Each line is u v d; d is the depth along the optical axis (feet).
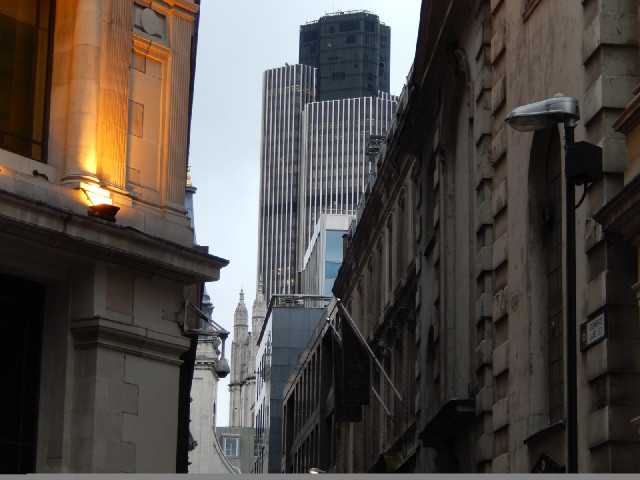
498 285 96.68
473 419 102.37
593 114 74.54
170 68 100.58
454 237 122.01
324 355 266.36
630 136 68.95
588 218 74.13
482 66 104.47
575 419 63.05
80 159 92.12
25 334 91.56
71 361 90.68
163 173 98.63
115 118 94.99
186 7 102.37
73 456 89.04
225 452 578.66
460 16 112.78
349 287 238.07
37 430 90.33
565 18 82.02
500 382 94.84
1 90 91.04
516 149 92.89
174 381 95.25
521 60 92.79
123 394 91.25
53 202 88.99
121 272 92.48
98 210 89.61
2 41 91.81
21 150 91.40
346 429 232.94
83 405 89.71
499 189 97.25
